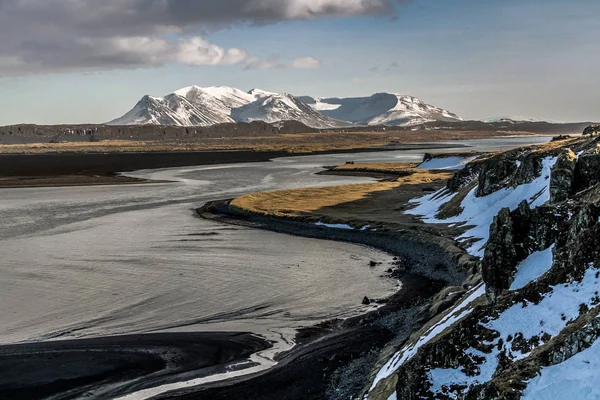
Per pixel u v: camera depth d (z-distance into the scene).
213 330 52.50
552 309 32.75
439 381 32.12
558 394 25.58
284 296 62.53
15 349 48.25
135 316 56.34
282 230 101.50
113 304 59.97
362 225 100.12
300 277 70.25
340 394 39.28
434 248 82.31
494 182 98.38
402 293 62.66
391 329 51.19
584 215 37.53
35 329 52.91
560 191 51.84
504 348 32.38
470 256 73.12
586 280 32.91
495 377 30.03
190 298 61.91
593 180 50.50
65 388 41.09
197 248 87.06
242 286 66.44
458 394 30.62
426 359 34.41
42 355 46.91
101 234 98.56
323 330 52.09
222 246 88.56
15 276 70.81
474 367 32.16
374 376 40.78
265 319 55.38
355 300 60.78
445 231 89.06
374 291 63.94
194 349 47.94
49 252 84.25
